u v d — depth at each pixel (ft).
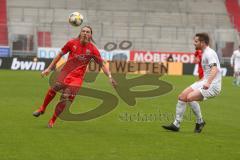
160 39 479.00
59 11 501.56
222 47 464.24
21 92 236.84
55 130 130.21
